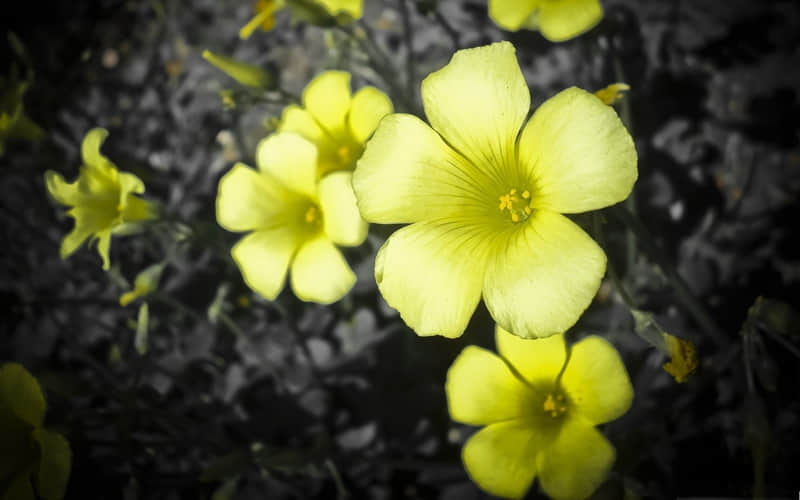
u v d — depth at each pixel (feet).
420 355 0.62
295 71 0.85
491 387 0.41
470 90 0.36
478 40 0.69
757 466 0.39
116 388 0.48
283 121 0.51
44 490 0.41
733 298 0.57
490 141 0.37
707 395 0.54
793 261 0.60
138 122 0.88
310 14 0.48
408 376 0.62
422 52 0.75
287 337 0.65
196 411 0.62
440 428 0.61
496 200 0.38
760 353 0.40
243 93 0.51
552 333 0.33
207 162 0.79
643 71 0.67
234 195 0.48
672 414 0.51
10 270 0.72
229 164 0.78
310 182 0.48
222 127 0.83
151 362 0.60
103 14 1.03
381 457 0.57
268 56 0.86
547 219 0.34
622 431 0.49
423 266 0.36
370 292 0.67
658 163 0.66
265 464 0.47
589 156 0.33
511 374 0.41
